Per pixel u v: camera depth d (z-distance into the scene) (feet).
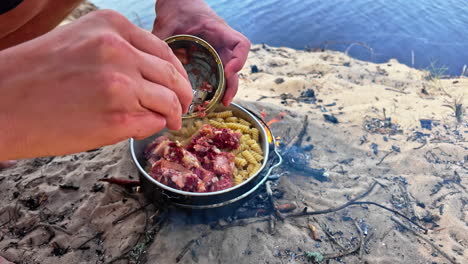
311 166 9.59
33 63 2.31
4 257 7.10
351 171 9.52
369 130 11.27
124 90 2.41
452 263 7.06
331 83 14.89
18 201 8.34
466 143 10.52
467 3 23.49
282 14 23.26
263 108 12.01
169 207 7.33
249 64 18.17
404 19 22.09
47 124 2.33
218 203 6.72
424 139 10.78
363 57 19.33
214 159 7.74
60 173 9.13
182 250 7.20
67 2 6.96
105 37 2.39
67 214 8.05
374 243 7.54
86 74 2.33
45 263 7.04
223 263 7.06
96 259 7.12
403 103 12.97
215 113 9.12
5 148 2.35
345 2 24.66
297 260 7.17
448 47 19.33
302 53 19.95
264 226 7.80
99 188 8.60
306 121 11.47
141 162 7.89
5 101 2.23
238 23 22.30
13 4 4.99
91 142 2.53
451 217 8.07
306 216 8.13
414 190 8.91
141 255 7.11
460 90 14.20
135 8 22.24
